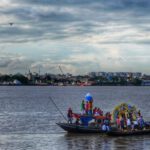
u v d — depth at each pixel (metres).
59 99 194.00
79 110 119.88
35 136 61.78
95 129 61.84
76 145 53.53
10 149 50.69
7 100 183.62
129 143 54.62
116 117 62.75
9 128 72.50
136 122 61.88
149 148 51.34
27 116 97.56
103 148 51.41
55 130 68.81
